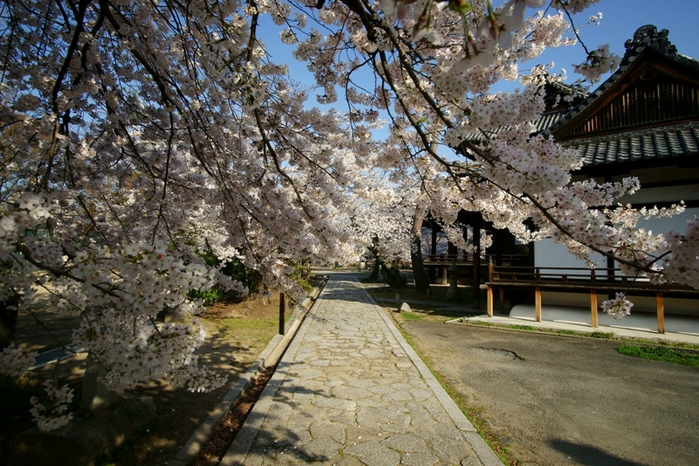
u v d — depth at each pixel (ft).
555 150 7.56
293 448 11.46
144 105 14.89
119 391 12.01
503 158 6.25
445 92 6.71
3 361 5.67
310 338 27.07
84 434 10.00
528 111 7.64
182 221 15.92
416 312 42.32
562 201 6.16
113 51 14.19
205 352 21.71
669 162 29.60
